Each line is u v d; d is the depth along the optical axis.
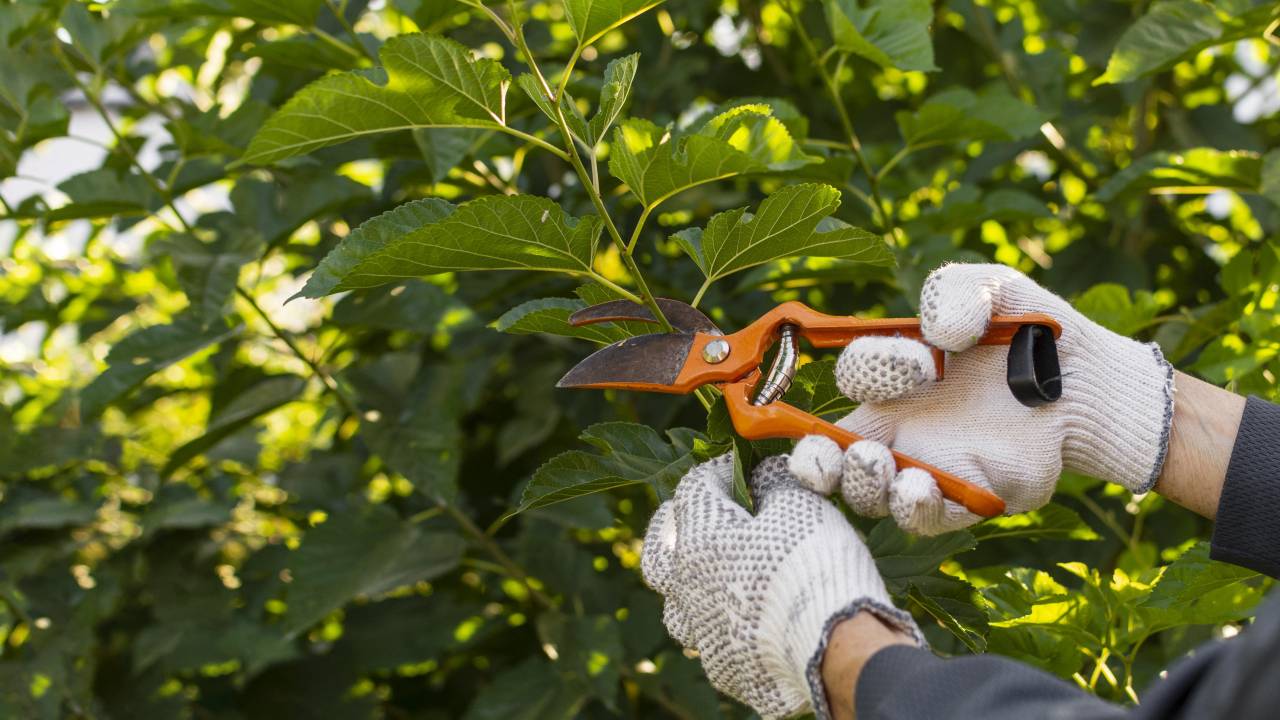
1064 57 1.97
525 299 1.88
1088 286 1.82
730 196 1.82
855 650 0.73
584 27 0.93
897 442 0.88
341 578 1.59
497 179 1.79
